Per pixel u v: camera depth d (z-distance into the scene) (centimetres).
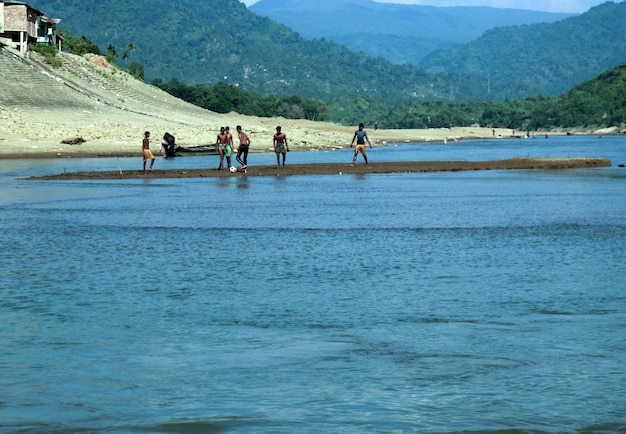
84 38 18038
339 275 1697
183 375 950
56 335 1170
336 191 4000
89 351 1074
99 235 2356
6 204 3325
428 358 1032
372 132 19950
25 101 11438
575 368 975
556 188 4172
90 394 872
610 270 1739
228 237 2312
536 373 953
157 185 4391
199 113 15638
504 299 1439
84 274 1711
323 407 821
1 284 1595
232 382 922
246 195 3762
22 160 7288
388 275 1695
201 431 748
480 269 1766
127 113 12444
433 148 12769
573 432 743
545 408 815
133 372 967
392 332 1191
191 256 1964
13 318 1291
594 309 1348
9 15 13588
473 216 2850
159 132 10431
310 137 12725
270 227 2545
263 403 838
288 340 1143
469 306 1381
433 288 1550
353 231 2444
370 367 990
